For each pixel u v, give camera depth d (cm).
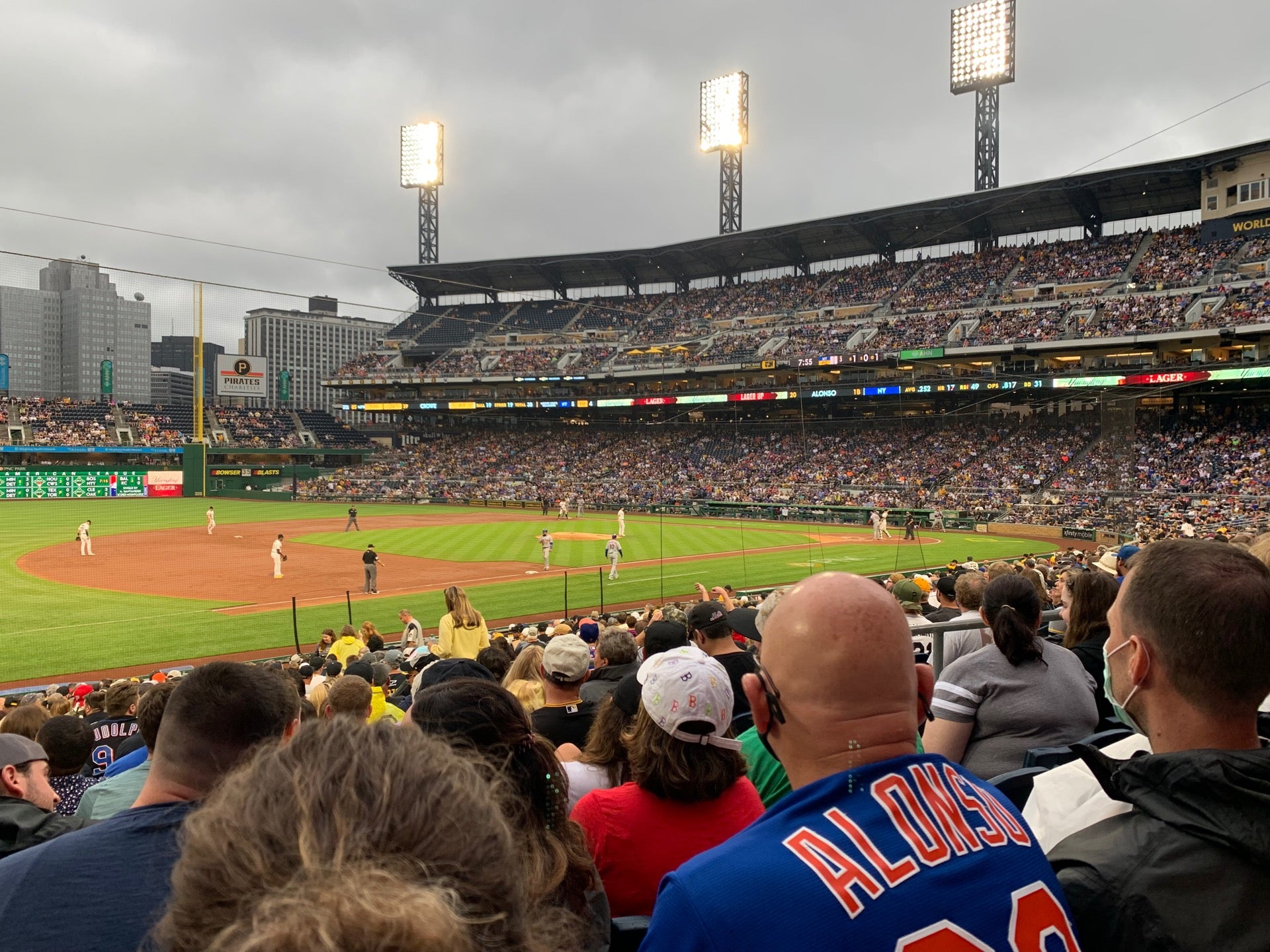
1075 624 578
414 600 2508
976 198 5703
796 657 197
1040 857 192
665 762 326
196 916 112
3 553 3600
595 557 3522
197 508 6281
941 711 454
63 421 7188
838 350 6016
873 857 173
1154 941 185
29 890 205
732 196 6938
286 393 8719
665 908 172
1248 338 4728
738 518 5506
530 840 254
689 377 6731
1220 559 222
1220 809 190
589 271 7906
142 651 1875
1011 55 5644
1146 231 5784
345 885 99
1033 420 5303
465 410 7875
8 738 392
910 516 4116
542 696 652
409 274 8094
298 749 128
